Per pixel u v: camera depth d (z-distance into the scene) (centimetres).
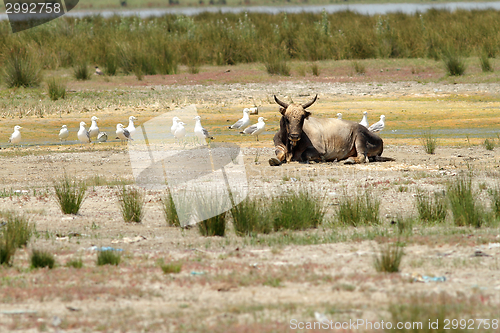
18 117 8306
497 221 3488
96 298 2197
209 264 2650
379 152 5912
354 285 2295
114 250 2914
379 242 2983
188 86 10300
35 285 2358
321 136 5800
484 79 10156
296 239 3131
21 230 3098
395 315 1866
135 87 10206
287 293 2222
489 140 6944
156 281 2398
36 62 10438
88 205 4106
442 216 3700
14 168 5666
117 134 6938
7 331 1872
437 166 5484
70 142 7275
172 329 1870
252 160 5878
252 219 3378
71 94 9669
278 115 8556
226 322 1920
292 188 4403
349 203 3731
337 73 11075
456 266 2511
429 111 8581
